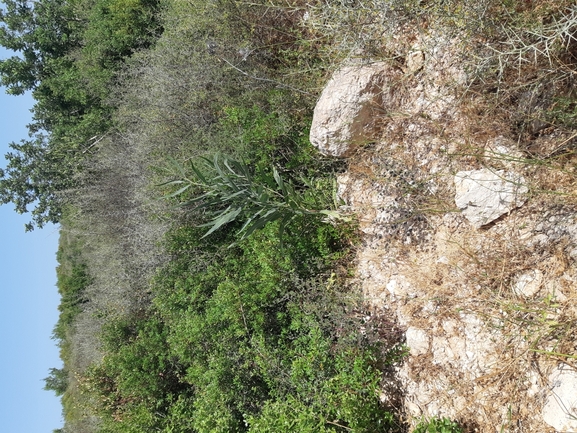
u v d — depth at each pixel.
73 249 12.47
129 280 7.00
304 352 4.21
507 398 3.09
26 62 10.79
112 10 8.01
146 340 6.33
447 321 3.53
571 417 2.64
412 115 3.87
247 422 4.10
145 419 5.70
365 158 4.21
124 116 7.22
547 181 3.10
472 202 3.39
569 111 3.04
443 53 3.64
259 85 5.00
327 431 3.57
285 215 3.96
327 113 4.00
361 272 4.29
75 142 9.05
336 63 4.20
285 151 4.79
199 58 5.41
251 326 4.65
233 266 5.08
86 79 9.07
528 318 3.05
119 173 7.35
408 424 3.73
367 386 3.72
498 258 3.28
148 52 6.82
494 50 3.04
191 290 5.46
